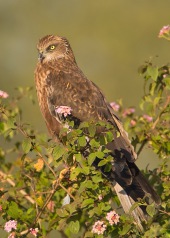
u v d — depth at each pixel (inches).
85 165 479.5
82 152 475.8
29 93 601.9
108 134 469.1
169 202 477.7
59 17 1700.3
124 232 463.2
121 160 513.7
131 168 514.3
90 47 1624.0
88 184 470.3
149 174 520.4
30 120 1263.5
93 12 1665.8
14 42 1679.4
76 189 498.6
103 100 586.6
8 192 487.2
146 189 496.7
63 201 496.7
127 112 578.6
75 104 584.4
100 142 469.1
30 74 1606.8
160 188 506.9
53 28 1694.1
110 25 1609.3
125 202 495.5
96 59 1596.9
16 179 522.6
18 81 1593.3
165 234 472.1
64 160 473.4
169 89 528.1
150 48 1578.5
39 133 556.7
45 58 636.1
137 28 1600.6
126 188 498.3
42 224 506.6
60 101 590.9
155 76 526.0
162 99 552.7
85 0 1680.6
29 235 475.5
